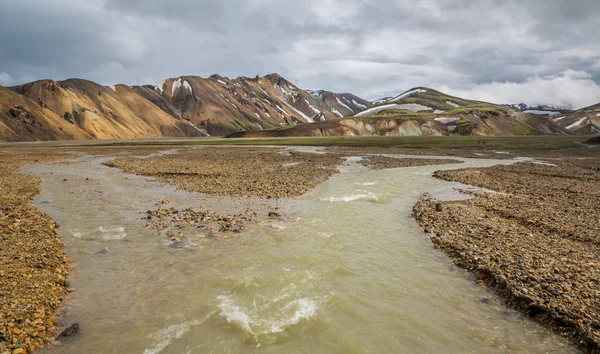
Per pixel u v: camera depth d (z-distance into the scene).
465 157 66.19
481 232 17.58
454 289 11.94
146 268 13.28
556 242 15.95
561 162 55.47
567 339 9.05
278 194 27.73
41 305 10.12
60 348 8.45
